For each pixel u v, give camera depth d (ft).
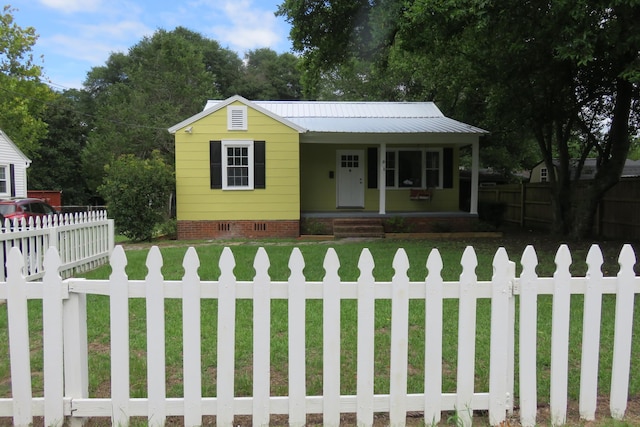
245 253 31.99
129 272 25.08
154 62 111.04
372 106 59.47
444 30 27.37
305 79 45.47
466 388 9.26
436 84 65.46
